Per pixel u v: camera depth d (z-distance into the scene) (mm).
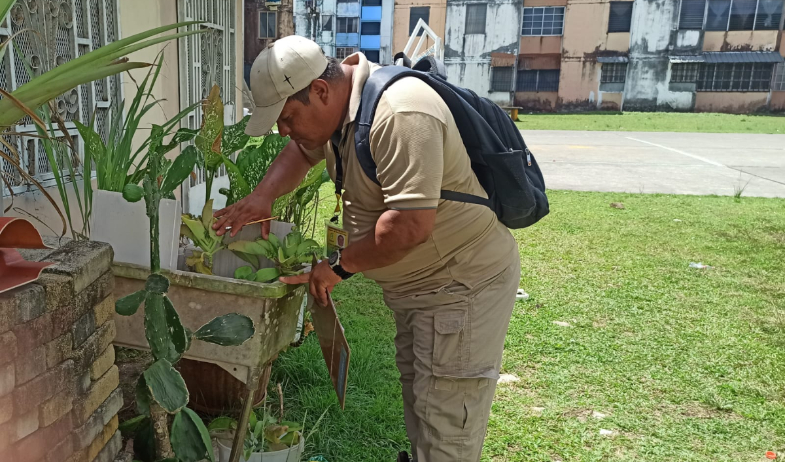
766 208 8164
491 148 1797
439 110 1653
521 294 4441
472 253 1877
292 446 2084
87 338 1496
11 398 1219
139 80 3627
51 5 2785
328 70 1714
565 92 31078
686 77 30016
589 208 7957
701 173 11531
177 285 1872
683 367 3361
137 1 3555
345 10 31578
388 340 3459
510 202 1861
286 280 1845
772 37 28938
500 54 31062
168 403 1531
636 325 3965
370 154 1695
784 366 3396
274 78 1641
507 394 3000
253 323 1800
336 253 1812
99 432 1562
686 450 2586
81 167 3143
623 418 2814
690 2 29031
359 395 2822
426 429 1976
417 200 1606
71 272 1396
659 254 5766
